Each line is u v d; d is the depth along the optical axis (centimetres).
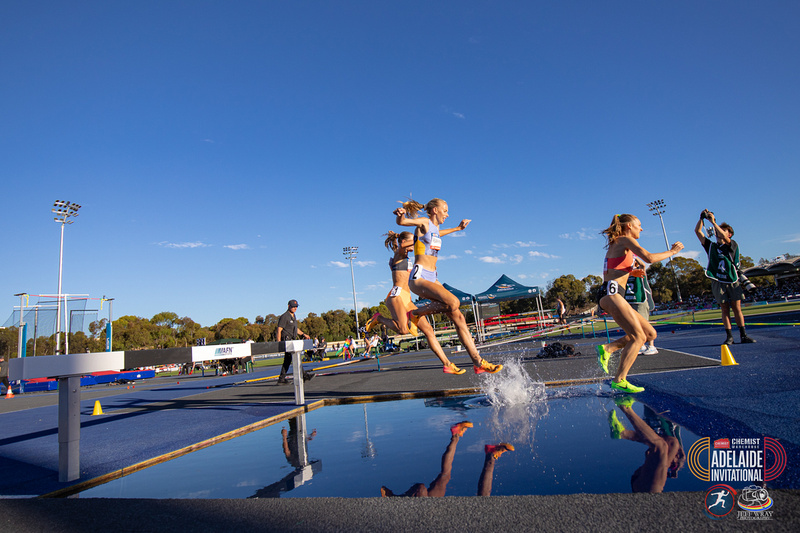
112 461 315
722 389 370
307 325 7800
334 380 900
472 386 558
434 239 469
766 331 920
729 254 728
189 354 375
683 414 300
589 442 255
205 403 670
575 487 185
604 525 144
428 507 171
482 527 148
